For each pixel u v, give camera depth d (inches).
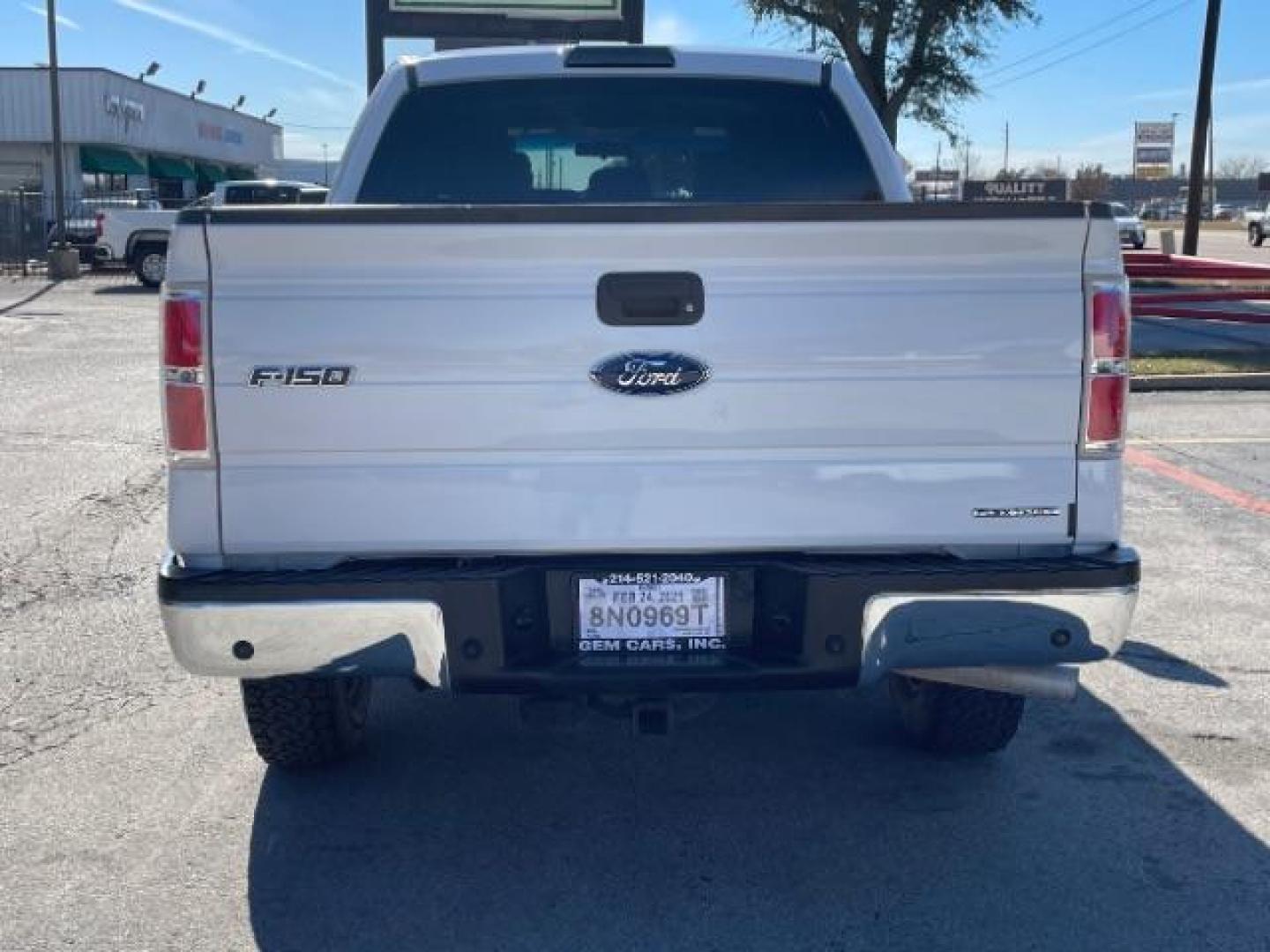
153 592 268.7
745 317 139.8
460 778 185.8
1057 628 144.6
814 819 172.4
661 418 140.9
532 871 159.0
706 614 146.3
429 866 160.4
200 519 141.7
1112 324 142.2
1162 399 507.8
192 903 151.4
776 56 209.5
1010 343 141.7
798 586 144.5
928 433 142.3
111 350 672.4
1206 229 2999.5
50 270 1242.0
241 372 139.3
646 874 158.1
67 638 241.6
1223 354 588.7
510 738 200.2
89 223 1380.4
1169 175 3631.9
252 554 143.1
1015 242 140.5
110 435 434.3
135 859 161.5
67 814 173.0
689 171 211.3
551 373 140.0
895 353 141.1
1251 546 301.3
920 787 181.5
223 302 138.7
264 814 173.9
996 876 156.9
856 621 143.1
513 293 139.3
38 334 745.6
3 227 1293.1
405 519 141.9
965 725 183.3
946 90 1235.9
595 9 562.3
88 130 1827.0
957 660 145.3
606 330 139.6
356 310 138.7
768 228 138.3
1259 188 2979.8
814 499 142.8
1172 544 302.8
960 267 140.6
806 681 144.9
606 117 209.6
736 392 140.9
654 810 175.5
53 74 1263.5
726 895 153.2
